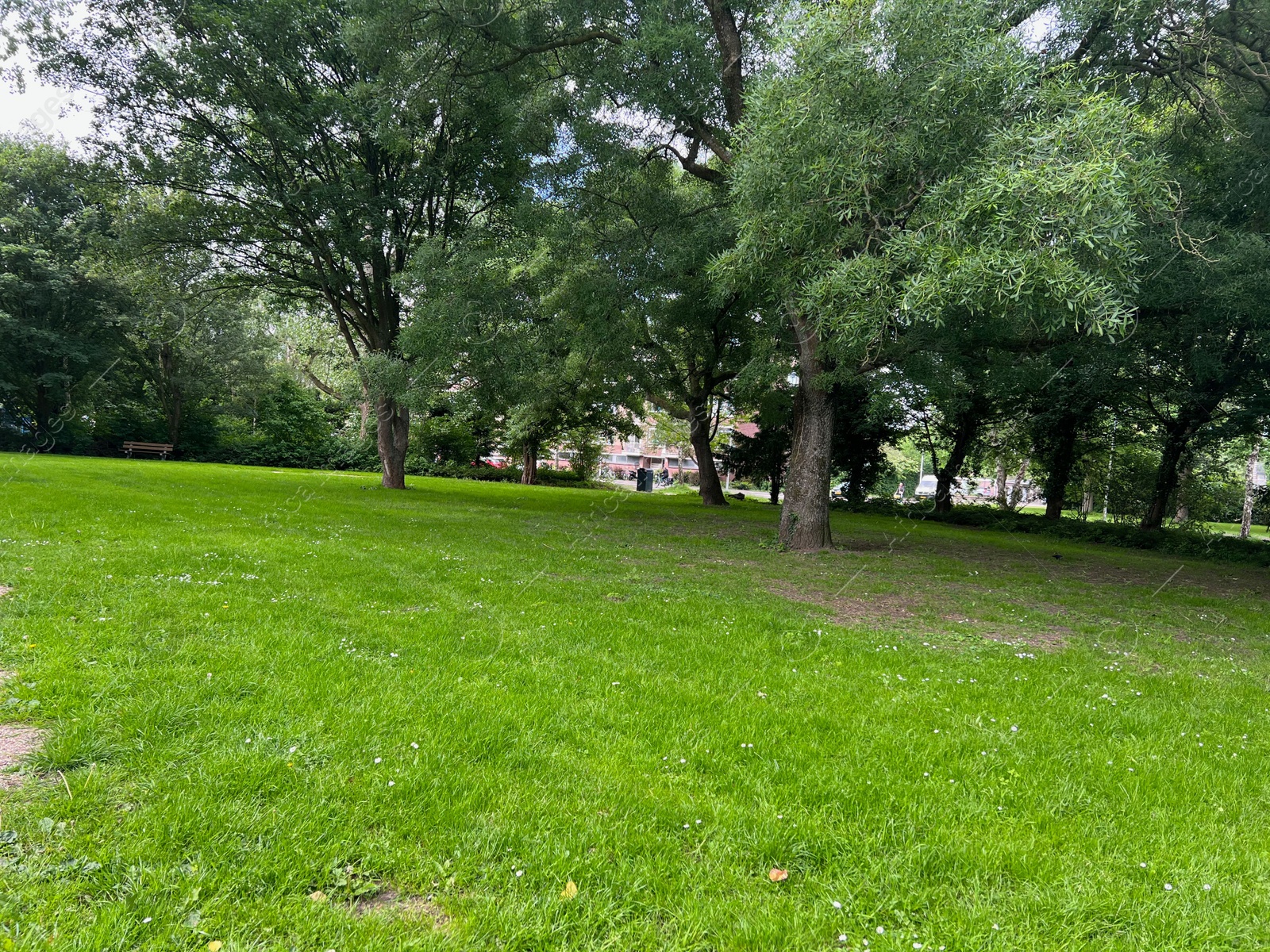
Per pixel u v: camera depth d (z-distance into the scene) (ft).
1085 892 8.70
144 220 61.67
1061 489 85.35
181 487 54.75
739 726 13.44
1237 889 8.91
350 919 7.44
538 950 7.22
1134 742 14.19
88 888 7.55
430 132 63.16
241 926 7.20
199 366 115.14
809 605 27.25
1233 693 18.60
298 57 59.67
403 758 10.96
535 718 13.03
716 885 8.48
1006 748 13.25
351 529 39.34
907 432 100.07
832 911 8.09
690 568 34.94
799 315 36.70
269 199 63.62
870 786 11.16
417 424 128.98
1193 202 38.75
